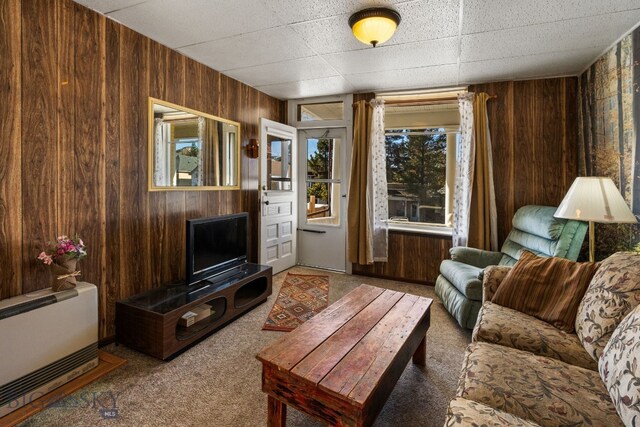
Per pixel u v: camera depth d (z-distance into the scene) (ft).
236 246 10.28
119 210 8.19
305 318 9.53
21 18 6.24
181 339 7.48
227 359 7.33
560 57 9.61
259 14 7.45
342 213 14.43
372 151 13.23
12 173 6.21
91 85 7.48
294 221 14.94
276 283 12.71
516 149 11.62
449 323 9.29
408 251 13.25
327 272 14.44
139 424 5.35
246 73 11.37
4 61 6.03
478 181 11.62
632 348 3.59
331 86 12.81
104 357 7.30
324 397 4.27
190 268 8.61
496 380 4.10
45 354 5.96
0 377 5.39
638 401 3.19
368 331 5.71
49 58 6.69
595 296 5.13
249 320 9.36
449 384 6.51
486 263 10.52
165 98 9.29
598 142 9.50
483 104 11.59
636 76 7.72
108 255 7.96
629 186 7.99
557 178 11.21
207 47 9.28
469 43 8.77
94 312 6.79
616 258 5.39
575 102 10.96
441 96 12.72
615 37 8.33
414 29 8.02
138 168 8.63
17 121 6.25
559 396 3.84
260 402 5.92
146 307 7.42
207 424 5.38
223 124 11.53
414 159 13.79
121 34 8.05
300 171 15.25
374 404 4.32
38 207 6.60
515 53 9.38
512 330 5.36
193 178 10.36
